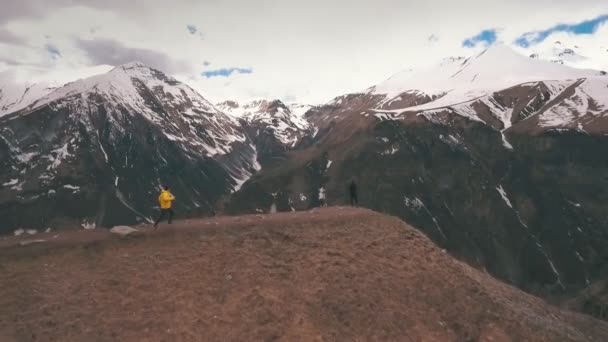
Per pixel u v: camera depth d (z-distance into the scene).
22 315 24.72
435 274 33.75
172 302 26.94
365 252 34.19
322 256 32.72
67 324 24.55
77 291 26.80
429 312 30.22
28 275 27.45
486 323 31.16
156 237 32.28
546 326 35.72
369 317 28.53
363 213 39.84
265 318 27.00
